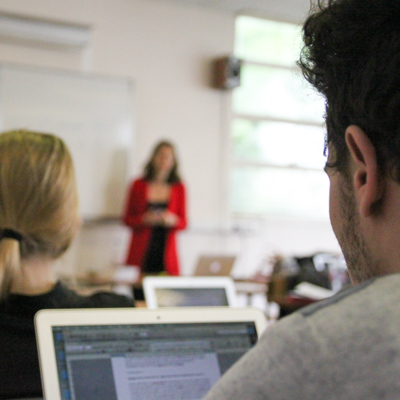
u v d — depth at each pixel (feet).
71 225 4.60
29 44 20.18
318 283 12.71
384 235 1.93
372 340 1.65
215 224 23.84
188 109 23.34
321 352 1.67
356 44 1.95
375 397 1.58
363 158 1.93
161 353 3.43
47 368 3.17
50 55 20.54
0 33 19.66
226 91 24.02
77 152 20.92
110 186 21.43
